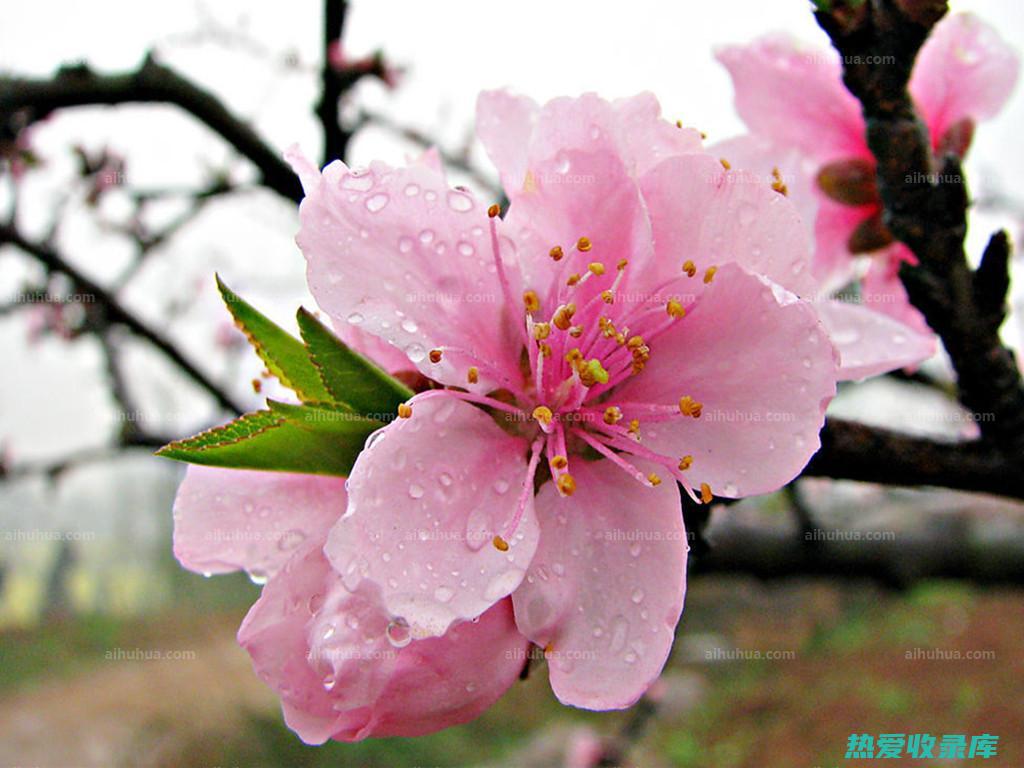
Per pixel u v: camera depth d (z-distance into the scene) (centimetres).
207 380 19
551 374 7
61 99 14
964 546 17
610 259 7
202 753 60
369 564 6
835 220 9
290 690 6
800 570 16
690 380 7
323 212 6
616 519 6
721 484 6
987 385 8
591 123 6
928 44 9
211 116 14
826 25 8
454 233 7
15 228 19
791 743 55
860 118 9
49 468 23
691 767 53
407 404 6
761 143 8
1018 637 68
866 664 68
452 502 6
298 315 6
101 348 24
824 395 6
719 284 6
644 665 6
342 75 13
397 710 6
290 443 6
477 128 7
